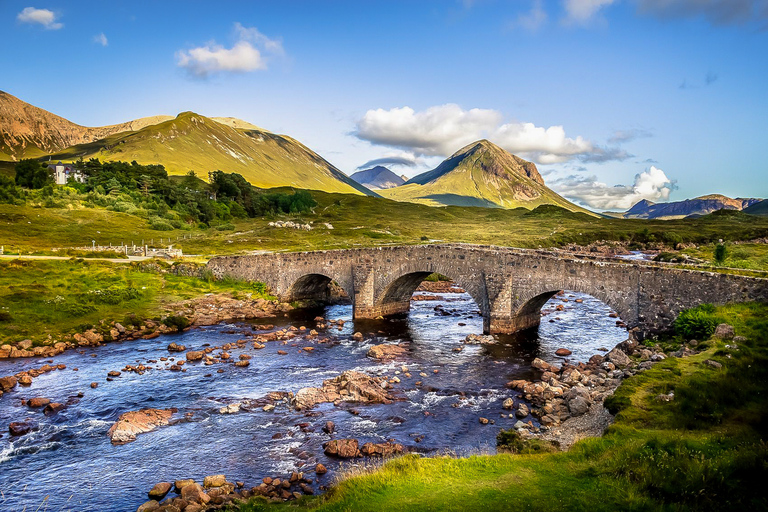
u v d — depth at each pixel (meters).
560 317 75.12
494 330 62.88
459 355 55.56
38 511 26.47
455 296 100.12
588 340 61.12
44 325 62.19
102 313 68.19
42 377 48.34
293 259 83.81
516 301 61.34
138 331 65.62
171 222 154.75
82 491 28.50
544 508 19.58
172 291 80.50
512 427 36.00
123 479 29.80
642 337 48.72
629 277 49.78
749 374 32.44
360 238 154.50
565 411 37.06
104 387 45.66
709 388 31.12
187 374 49.59
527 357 54.25
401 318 77.75
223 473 30.30
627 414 29.83
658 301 47.94
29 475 30.30
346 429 36.50
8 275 76.00
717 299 44.56
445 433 35.41
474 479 23.08
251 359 54.97
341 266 78.38
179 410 40.47
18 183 167.62
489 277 63.03
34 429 36.78
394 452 32.31
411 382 46.84
